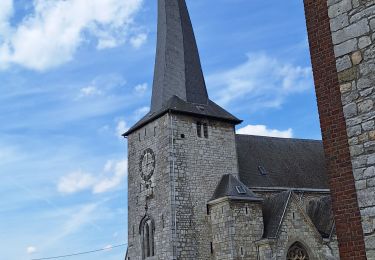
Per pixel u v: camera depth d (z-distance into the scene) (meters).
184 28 42.09
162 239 34.47
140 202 37.69
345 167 9.09
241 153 40.91
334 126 9.38
